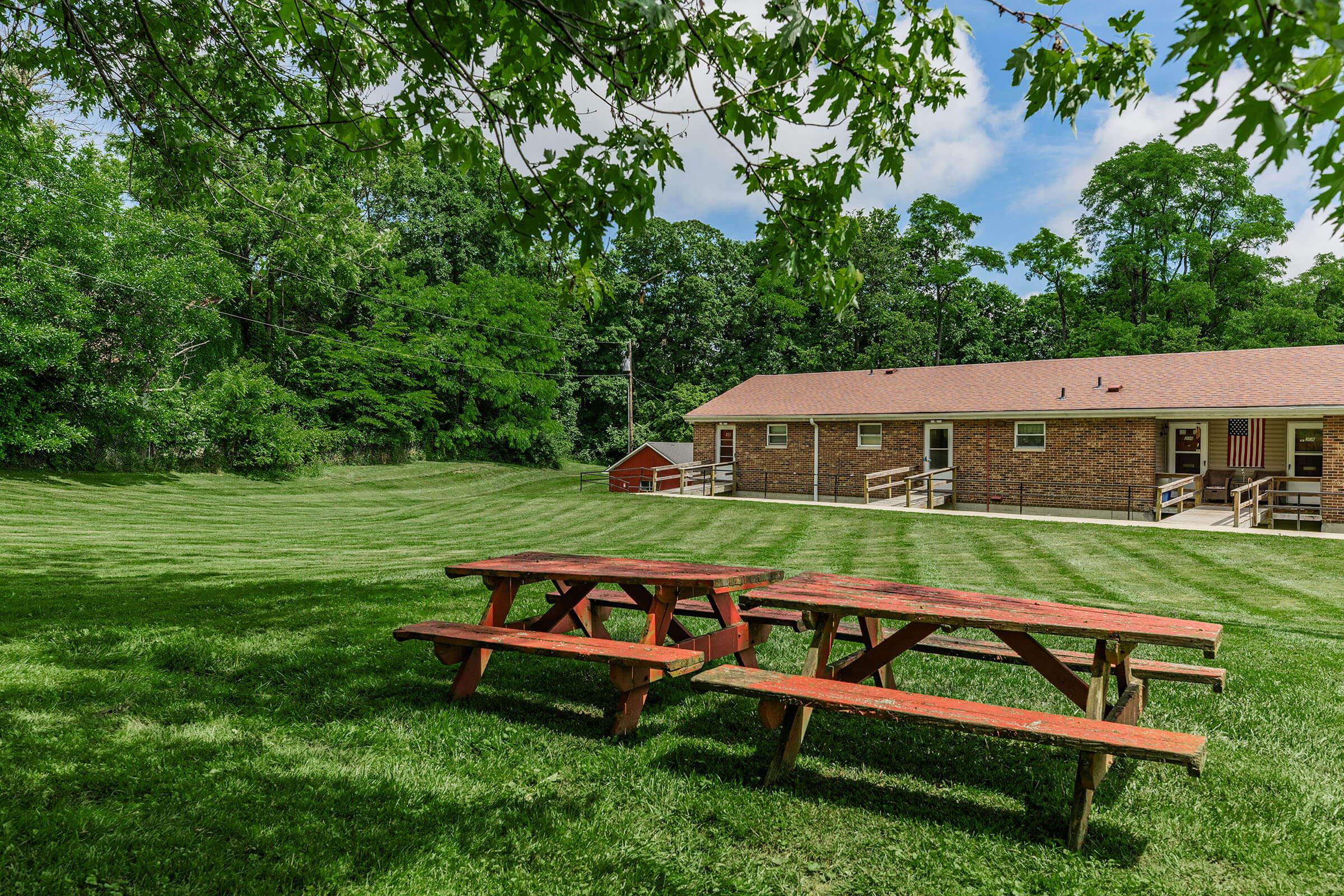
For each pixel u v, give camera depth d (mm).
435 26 3305
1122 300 46469
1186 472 21219
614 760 3658
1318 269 43812
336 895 2508
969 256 52656
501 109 3508
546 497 27547
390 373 40062
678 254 53406
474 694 4617
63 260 23438
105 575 9508
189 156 5691
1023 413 21781
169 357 27156
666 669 3719
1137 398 20750
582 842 2879
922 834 3004
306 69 5188
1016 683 4949
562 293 4211
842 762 3709
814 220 3758
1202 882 2686
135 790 3156
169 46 5258
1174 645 3150
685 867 2742
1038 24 3365
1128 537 16047
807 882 2672
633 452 33281
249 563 11469
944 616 3570
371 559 12375
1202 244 42031
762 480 28000
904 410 24188
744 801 3252
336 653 5348
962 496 23359
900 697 3328
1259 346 38781
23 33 5250
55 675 4637
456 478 36906
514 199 3688
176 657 5180
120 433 26469
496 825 3002
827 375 30266
